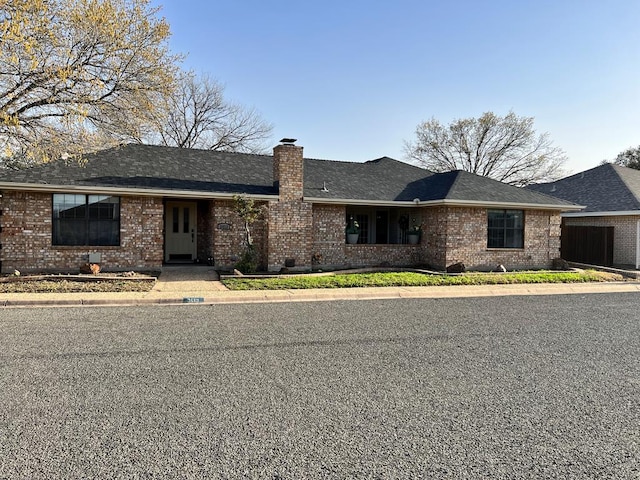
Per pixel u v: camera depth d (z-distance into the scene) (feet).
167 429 11.97
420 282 44.73
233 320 27.27
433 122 144.87
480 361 18.94
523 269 58.44
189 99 122.01
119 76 49.90
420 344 21.74
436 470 10.11
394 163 75.25
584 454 10.98
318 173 63.62
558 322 27.84
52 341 21.39
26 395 14.26
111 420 12.47
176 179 51.31
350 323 26.71
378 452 10.92
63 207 45.83
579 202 72.23
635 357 19.86
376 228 66.18
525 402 14.33
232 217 51.44
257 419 12.73
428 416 13.12
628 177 74.43
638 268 59.98
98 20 44.98
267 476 9.74
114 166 51.62
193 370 17.11
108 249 46.91
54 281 39.37
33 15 40.73
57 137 48.55
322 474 9.85
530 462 10.54
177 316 28.45
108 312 29.68
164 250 55.52
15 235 44.32
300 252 53.06
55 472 9.73
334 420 12.74
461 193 55.47
